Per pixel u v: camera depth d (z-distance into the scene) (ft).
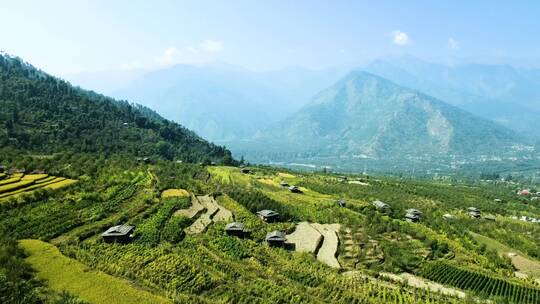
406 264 426.92
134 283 302.04
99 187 559.38
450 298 350.23
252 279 341.82
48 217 421.59
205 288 312.91
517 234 611.06
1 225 377.71
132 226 420.36
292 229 510.99
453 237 542.98
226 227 458.91
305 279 356.59
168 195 577.02
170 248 388.57
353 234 516.73
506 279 419.13
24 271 287.28
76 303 253.65
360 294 336.70
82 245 368.89
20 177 557.74
